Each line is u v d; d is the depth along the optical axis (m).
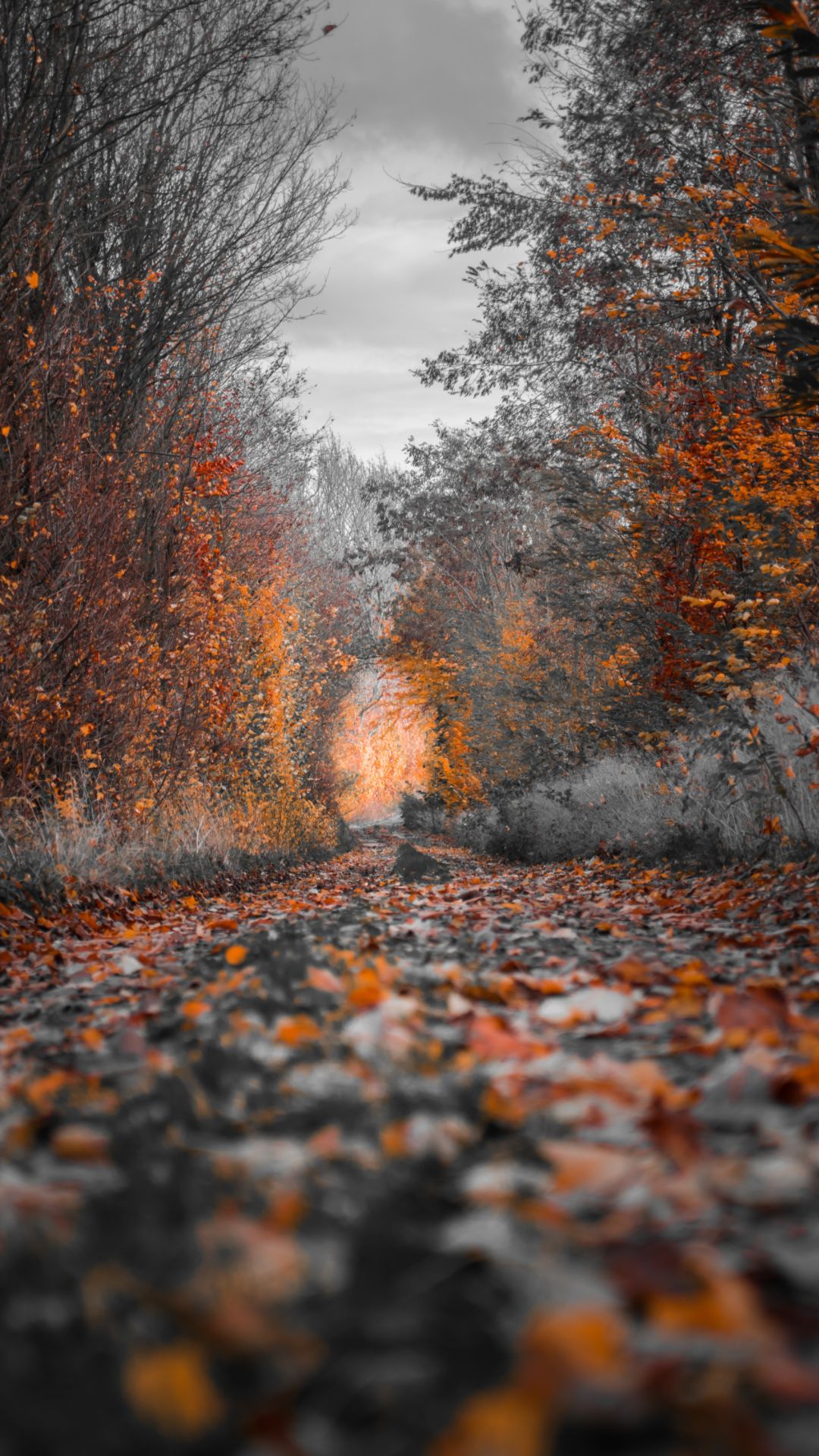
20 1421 1.25
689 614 15.88
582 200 17.14
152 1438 1.24
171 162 17.48
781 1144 2.31
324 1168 2.26
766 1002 3.71
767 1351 1.38
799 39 6.32
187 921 10.55
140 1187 2.05
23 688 12.68
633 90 17.11
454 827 37.88
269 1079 3.12
